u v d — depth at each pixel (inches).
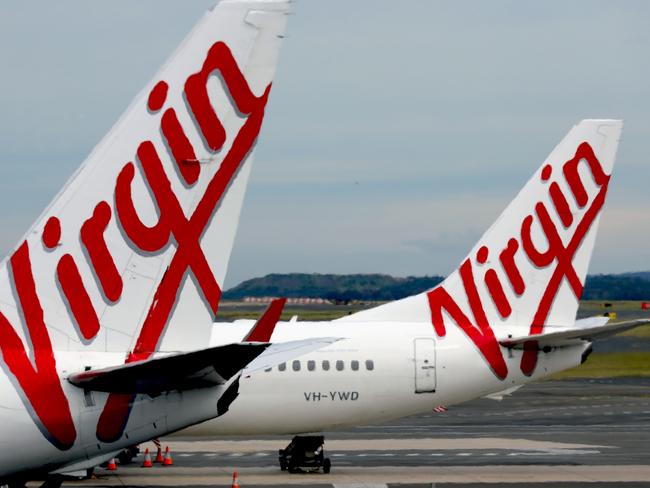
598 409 7504.9
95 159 2004.2
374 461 4680.1
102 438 1989.4
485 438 5733.3
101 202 2000.5
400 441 5546.3
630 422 6648.6
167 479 4116.6
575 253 4520.2
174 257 2028.8
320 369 4291.3
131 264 2011.6
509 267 4495.6
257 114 2047.2
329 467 4306.1
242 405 4229.8
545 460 4692.4
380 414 4365.2
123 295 2007.9
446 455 4899.1
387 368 4330.7
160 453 4680.1
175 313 2032.5
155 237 2018.9
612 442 5506.9
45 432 1945.1
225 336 4205.2
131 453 4618.6
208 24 2027.6
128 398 1998.0
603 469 4372.5
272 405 4254.4
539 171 4525.1
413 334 4397.1
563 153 4512.8
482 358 4392.2
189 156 2023.9
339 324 4404.5
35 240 1978.3
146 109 2012.8
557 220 4510.3
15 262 1969.7
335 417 4308.6
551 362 4456.2
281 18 2047.2
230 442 5511.8
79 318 1989.4
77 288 1989.4
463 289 4473.4
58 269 1982.0
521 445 5339.6
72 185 1994.3
